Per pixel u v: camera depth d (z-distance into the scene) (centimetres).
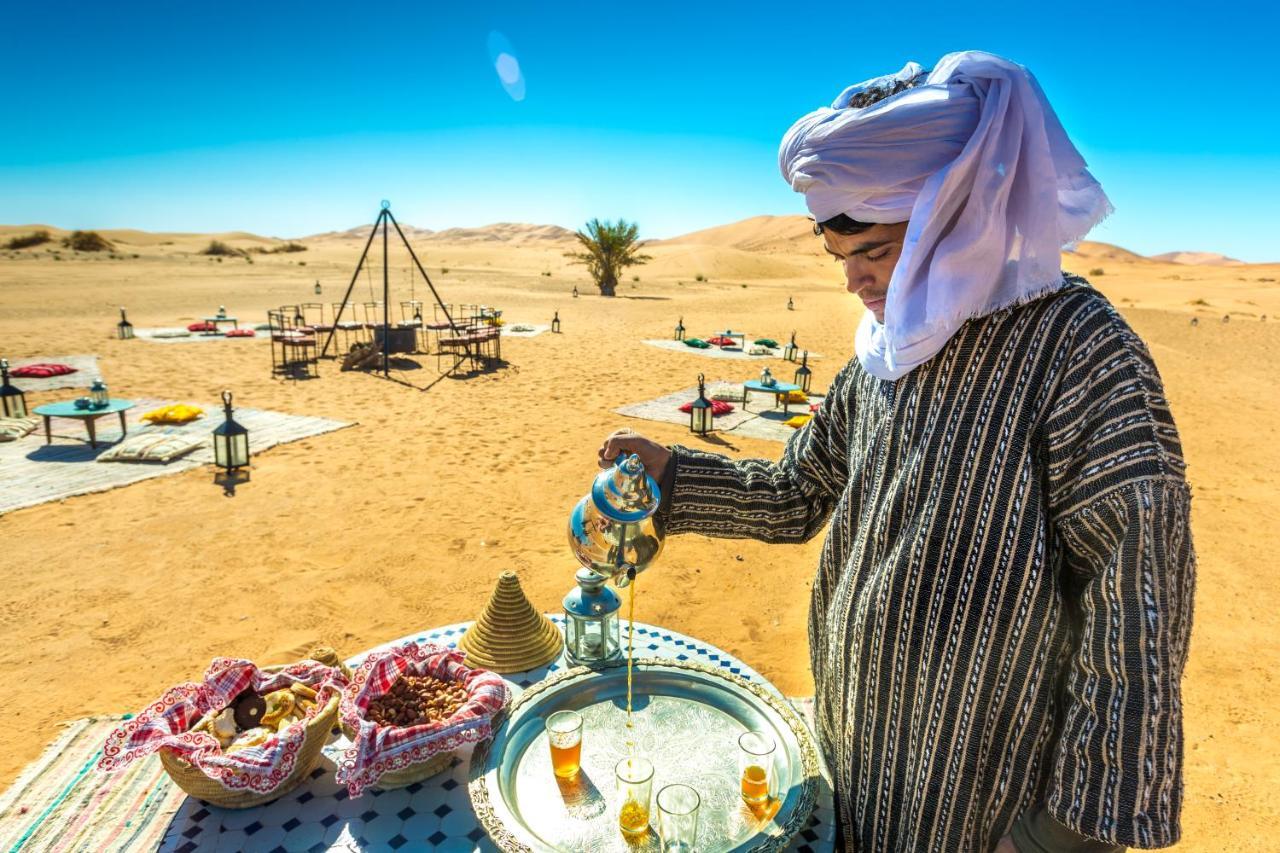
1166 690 109
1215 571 685
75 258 5478
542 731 223
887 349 145
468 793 201
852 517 166
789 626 564
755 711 226
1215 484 949
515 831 180
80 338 1905
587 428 1157
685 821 174
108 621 550
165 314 2573
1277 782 407
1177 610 111
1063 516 128
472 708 216
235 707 231
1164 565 111
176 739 210
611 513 182
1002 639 135
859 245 143
